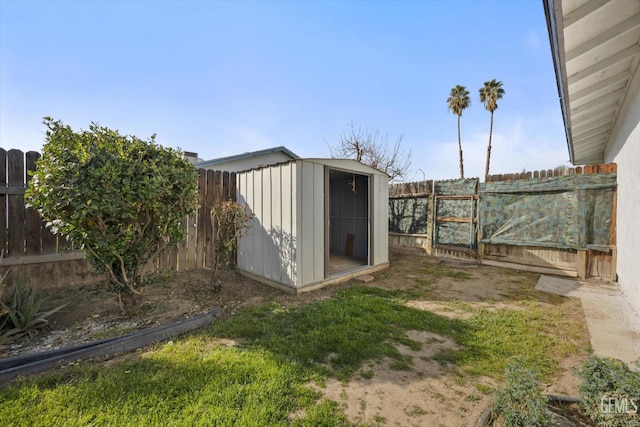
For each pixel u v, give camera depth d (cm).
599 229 540
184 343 280
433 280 548
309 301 415
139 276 363
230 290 462
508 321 342
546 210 601
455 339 297
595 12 245
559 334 310
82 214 284
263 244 508
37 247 406
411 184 878
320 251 487
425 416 186
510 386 179
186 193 375
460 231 753
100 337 288
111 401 190
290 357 250
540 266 607
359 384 218
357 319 339
